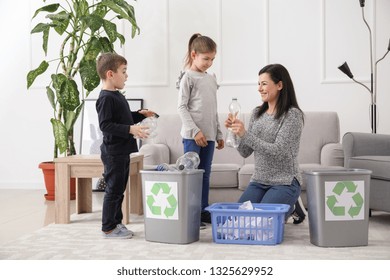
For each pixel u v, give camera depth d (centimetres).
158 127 407
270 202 263
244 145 283
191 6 468
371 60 416
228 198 355
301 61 451
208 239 265
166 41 472
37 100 500
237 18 459
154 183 256
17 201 420
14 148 504
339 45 446
